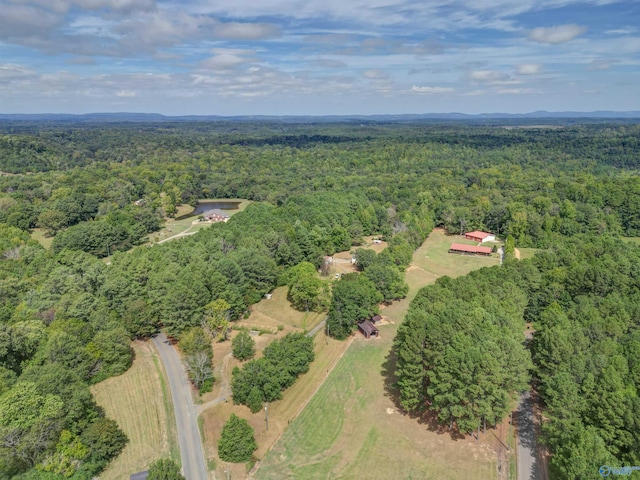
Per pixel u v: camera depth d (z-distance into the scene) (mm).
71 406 66438
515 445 67312
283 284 131500
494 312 80688
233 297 107125
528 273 103625
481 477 62094
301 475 63500
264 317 112250
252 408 75688
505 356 66250
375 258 139000
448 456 65875
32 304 98250
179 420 74500
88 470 62906
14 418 60062
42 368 71500
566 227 167000
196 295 99875
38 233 184500
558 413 62219
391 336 101875
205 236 148125
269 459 66438
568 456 54750
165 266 113438
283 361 84250
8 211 184000
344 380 85500
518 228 169375
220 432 71688
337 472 63844
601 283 96562
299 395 81375
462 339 67938
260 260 122938
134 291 105438
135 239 179000
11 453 59281
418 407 75125
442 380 66938
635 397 57031
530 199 189750
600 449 51438
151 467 56906
